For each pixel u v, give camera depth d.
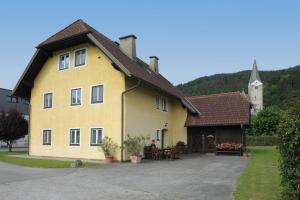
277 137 8.63
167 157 25.25
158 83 27.91
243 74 141.50
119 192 11.48
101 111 24.89
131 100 24.94
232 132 30.88
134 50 29.66
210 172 17.12
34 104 29.53
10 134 35.41
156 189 12.11
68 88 27.16
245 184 12.52
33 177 14.84
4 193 11.07
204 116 32.25
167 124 31.58
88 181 13.82
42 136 28.47
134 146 23.67
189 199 10.41
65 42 26.17
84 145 25.48
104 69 25.14
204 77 144.25
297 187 7.94
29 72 28.97
